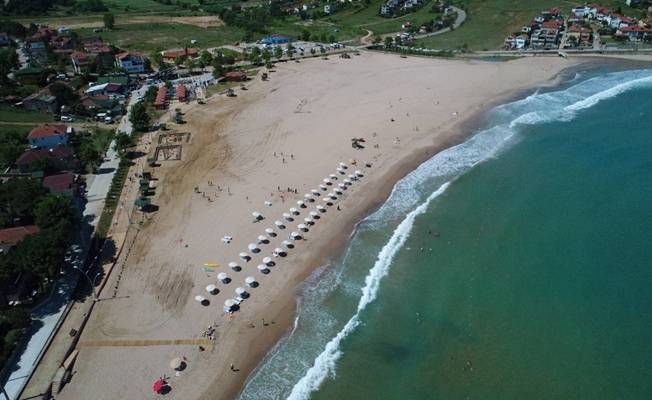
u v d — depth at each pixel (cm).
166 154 9869
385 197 8369
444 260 6906
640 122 10794
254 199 8238
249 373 5294
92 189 8725
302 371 5338
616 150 9656
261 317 5978
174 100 12875
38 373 5212
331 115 11569
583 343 5544
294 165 9312
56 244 6325
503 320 5897
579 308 6009
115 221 7750
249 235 7350
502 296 6250
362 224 7675
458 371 5288
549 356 5406
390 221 7756
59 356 5400
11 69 14912
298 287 6438
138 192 8562
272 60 16300
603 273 6544
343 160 9444
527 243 7169
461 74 14225
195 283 6462
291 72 15012
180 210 8012
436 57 16175
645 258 6769
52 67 15150
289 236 7344
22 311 5709
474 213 7900
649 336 5591
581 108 11650
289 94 13062
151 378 5194
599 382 5084
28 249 6088
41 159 8894
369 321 5953
